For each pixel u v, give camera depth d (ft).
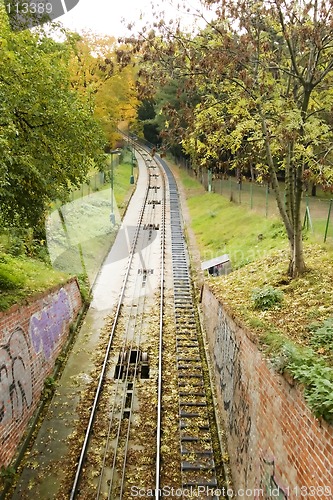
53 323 46.14
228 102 41.14
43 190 38.55
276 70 41.06
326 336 28.58
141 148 225.15
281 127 33.91
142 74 41.06
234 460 30.60
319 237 54.03
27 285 43.06
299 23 35.68
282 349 23.45
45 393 40.37
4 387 31.48
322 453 17.03
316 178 36.11
